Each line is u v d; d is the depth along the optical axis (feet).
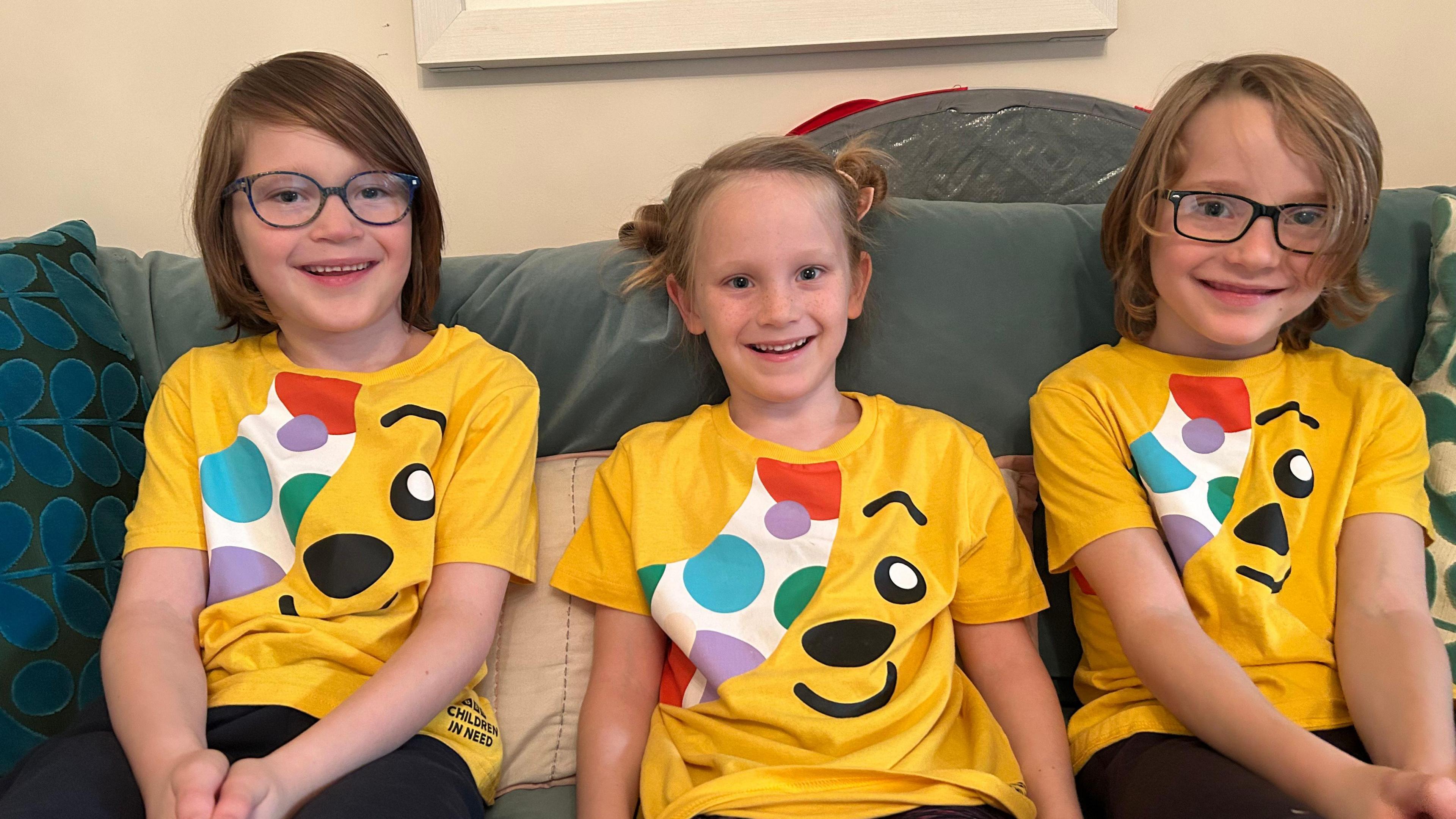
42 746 2.66
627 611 3.13
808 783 2.57
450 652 2.75
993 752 2.76
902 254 3.57
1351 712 2.72
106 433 3.27
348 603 2.87
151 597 2.85
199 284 3.69
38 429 3.08
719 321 3.18
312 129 3.01
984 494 3.17
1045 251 3.59
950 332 3.54
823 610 2.92
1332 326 3.42
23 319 3.20
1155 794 2.53
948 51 4.54
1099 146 4.30
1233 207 2.96
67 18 4.59
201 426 3.08
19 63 4.62
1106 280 3.58
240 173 3.05
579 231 4.74
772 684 2.81
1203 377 3.21
